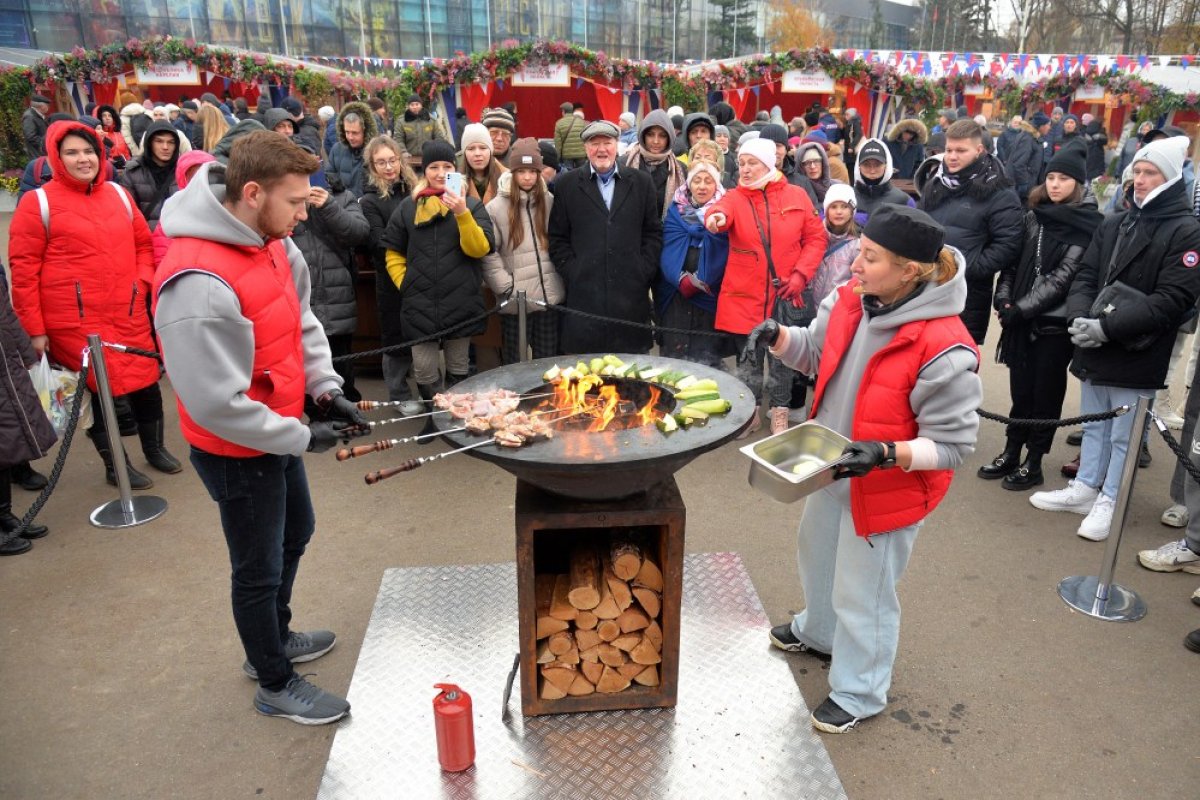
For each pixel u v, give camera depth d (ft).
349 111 21.21
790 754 8.28
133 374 14.30
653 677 8.99
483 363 19.98
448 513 13.91
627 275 15.49
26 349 12.70
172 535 13.20
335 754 8.31
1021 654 10.14
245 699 9.43
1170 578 11.87
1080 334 12.10
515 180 15.64
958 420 7.27
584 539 9.61
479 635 10.14
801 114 56.24
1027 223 14.06
